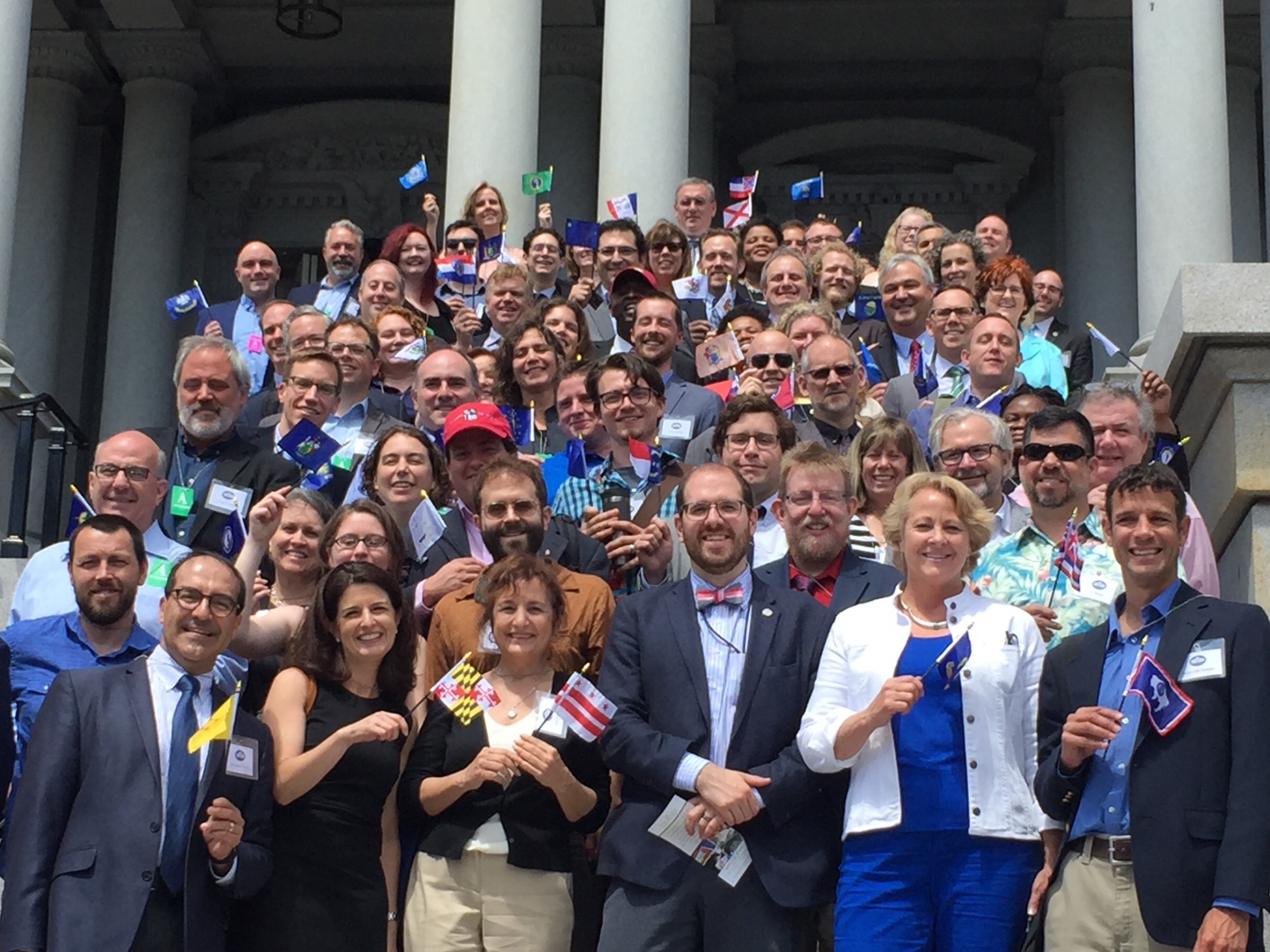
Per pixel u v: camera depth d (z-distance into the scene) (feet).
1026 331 42.11
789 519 25.75
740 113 75.82
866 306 41.88
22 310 71.05
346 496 30.73
